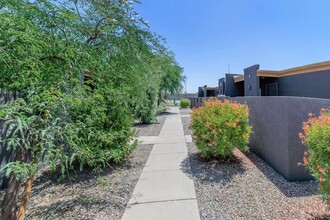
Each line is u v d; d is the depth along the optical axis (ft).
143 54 11.61
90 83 10.03
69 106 7.01
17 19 6.23
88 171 14.29
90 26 9.92
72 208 9.48
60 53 7.40
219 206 9.41
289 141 11.75
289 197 9.93
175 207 9.46
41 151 5.83
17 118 5.08
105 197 10.57
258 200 9.77
